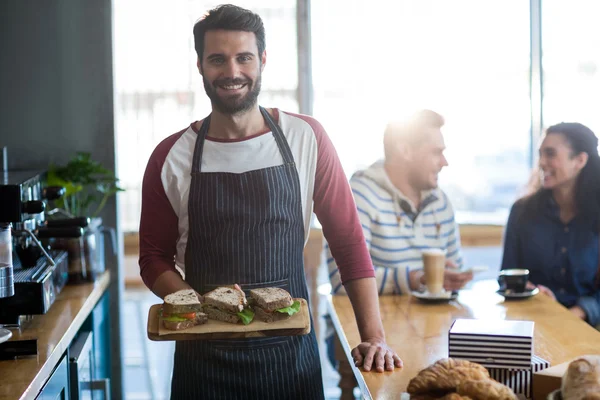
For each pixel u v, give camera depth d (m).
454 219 3.02
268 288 1.92
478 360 1.63
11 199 2.00
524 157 4.44
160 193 2.13
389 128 2.90
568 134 2.98
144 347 4.43
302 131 2.14
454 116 4.41
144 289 4.42
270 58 4.28
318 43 4.30
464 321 1.77
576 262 3.00
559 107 4.37
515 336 1.60
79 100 3.31
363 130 4.37
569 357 1.95
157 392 3.99
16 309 2.18
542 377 1.52
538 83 4.34
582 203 2.99
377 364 1.82
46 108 3.31
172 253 2.20
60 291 2.74
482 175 4.47
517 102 4.40
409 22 4.32
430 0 4.32
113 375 3.35
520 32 4.35
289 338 2.09
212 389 2.07
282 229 2.11
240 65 1.99
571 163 2.97
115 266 3.31
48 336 2.15
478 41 4.35
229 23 1.97
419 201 2.93
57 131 3.32
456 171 4.48
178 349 2.14
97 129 3.32
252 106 2.07
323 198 2.13
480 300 2.66
